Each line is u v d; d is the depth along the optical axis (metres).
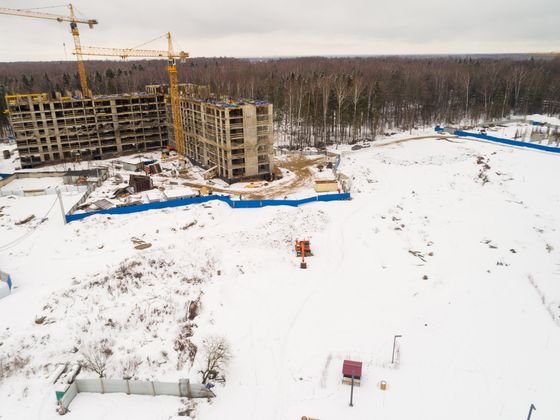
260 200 72.25
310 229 62.41
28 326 38.88
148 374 34.31
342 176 85.50
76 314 41.06
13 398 31.31
